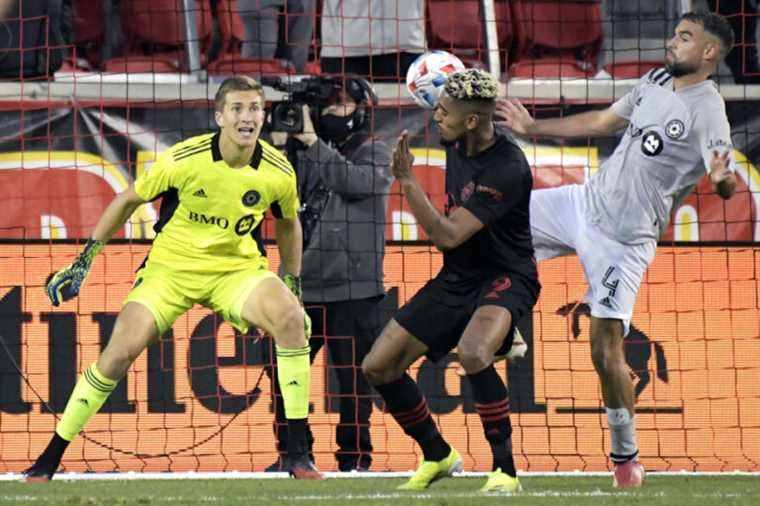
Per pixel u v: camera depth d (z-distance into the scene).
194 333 31.55
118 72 36.75
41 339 31.58
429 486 23.67
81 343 31.69
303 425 25.55
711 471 31.41
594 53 40.62
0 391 31.31
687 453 32.25
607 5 40.50
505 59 39.75
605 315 25.30
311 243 29.66
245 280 24.39
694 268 32.91
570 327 32.31
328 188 29.64
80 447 31.00
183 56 39.00
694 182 26.05
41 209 32.72
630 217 25.50
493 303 22.12
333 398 31.34
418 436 23.19
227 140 23.66
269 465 31.19
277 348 24.77
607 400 24.98
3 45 37.31
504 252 22.50
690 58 25.22
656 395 32.47
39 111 33.00
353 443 30.02
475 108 22.03
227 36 38.72
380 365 22.75
